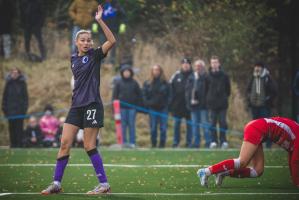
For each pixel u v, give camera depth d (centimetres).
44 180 2859
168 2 6419
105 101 5750
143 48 6169
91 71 2383
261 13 6272
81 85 2389
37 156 3972
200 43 6206
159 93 4750
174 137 4762
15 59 6381
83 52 2402
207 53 6172
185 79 4744
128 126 4772
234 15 6309
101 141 5353
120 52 6166
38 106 5806
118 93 4756
